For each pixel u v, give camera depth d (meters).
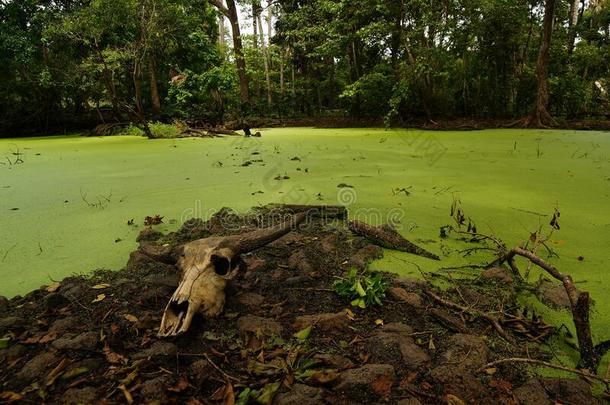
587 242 2.82
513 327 1.87
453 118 13.40
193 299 1.81
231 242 2.14
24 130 14.56
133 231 3.23
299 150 7.66
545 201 3.84
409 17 12.37
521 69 13.05
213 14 16.98
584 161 5.88
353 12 13.29
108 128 13.09
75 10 11.76
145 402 1.40
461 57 12.95
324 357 1.60
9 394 1.43
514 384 1.52
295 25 17.80
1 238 3.09
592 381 1.54
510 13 11.49
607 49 14.25
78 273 2.50
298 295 2.16
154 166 6.15
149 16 11.85
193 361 1.62
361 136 10.31
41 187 4.77
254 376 1.53
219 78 14.12
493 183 4.63
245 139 10.26
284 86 21.75
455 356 1.62
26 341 1.75
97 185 4.85
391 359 1.61
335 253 2.72
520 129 11.12
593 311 1.98
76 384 1.49
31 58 12.59
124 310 2.01
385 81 13.12
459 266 2.53
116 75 14.17
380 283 2.13
